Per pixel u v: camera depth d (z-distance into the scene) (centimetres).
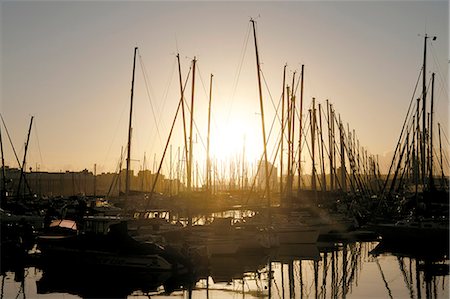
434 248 4953
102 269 3659
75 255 3738
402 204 6094
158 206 8594
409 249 5012
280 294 3006
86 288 3148
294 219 5481
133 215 5988
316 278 3512
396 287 3195
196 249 3803
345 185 8056
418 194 5800
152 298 2880
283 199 5972
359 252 4838
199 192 8344
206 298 2884
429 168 6153
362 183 9025
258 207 6194
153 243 3688
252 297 2931
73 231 4531
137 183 11962
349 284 3291
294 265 4059
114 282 3341
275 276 3581
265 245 4484
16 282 3322
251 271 3781
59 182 15438
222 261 4262
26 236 4616
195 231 4469
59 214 6078
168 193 10494
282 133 5956
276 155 5950
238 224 4694
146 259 3594
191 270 3681
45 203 7156
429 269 3844
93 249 3688
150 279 3456
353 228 6012
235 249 4300
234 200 10888
